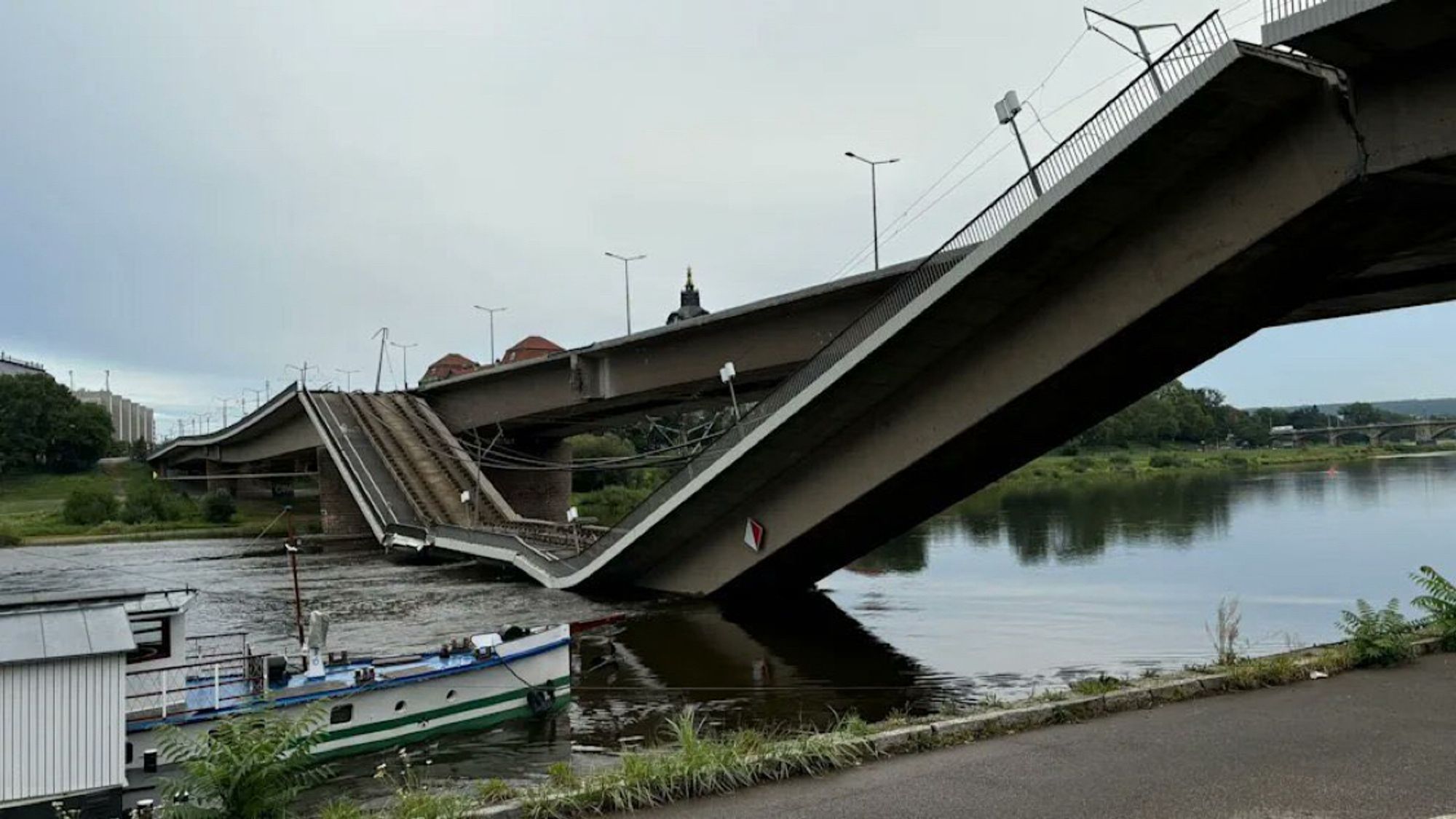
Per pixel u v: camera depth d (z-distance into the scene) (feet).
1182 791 28.73
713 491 105.91
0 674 35.96
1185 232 71.41
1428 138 57.57
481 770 55.98
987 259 74.79
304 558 187.83
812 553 110.42
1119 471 393.09
